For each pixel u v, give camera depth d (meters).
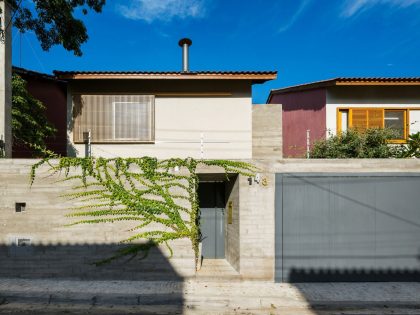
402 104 10.53
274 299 6.09
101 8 9.99
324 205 7.11
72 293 6.21
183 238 7.09
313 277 7.05
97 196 7.05
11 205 7.00
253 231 7.07
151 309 5.84
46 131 10.52
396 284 6.91
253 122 9.73
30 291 6.27
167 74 9.16
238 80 9.62
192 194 7.08
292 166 7.14
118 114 9.48
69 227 7.03
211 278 7.03
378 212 7.12
